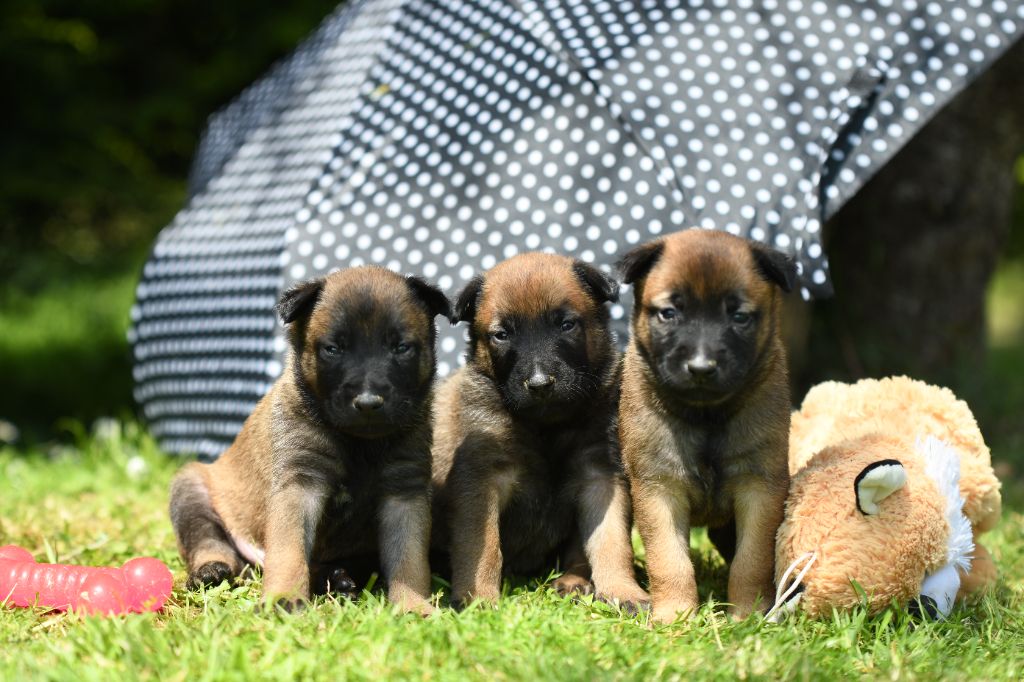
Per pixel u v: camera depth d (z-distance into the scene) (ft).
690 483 4.45
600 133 5.42
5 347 10.51
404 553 4.49
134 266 11.89
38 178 9.34
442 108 5.71
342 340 4.38
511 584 4.73
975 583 4.57
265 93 6.53
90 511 5.54
